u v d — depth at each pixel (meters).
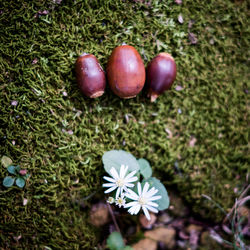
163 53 0.17
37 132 0.17
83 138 0.17
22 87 0.17
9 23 0.17
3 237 0.17
